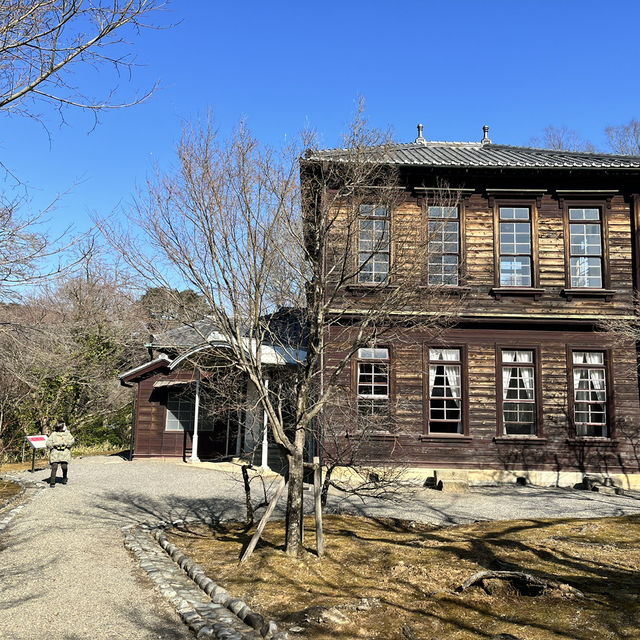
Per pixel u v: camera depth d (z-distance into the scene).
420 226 8.40
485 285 15.13
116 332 22.81
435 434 14.52
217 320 7.38
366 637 5.05
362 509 10.81
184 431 19.12
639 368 14.96
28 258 7.36
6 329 9.12
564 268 15.29
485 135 19.75
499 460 14.48
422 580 6.54
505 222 15.51
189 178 7.21
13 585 6.40
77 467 17.03
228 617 5.53
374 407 13.00
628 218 15.52
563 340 15.02
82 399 25.67
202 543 8.27
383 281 8.47
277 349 14.33
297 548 7.47
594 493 13.19
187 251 7.20
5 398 17.95
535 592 6.12
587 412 15.02
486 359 14.88
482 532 8.95
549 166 14.82
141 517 10.14
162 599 6.09
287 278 8.38
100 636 5.09
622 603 5.78
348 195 8.16
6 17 5.91
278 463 17.22
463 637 5.04
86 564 7.26
